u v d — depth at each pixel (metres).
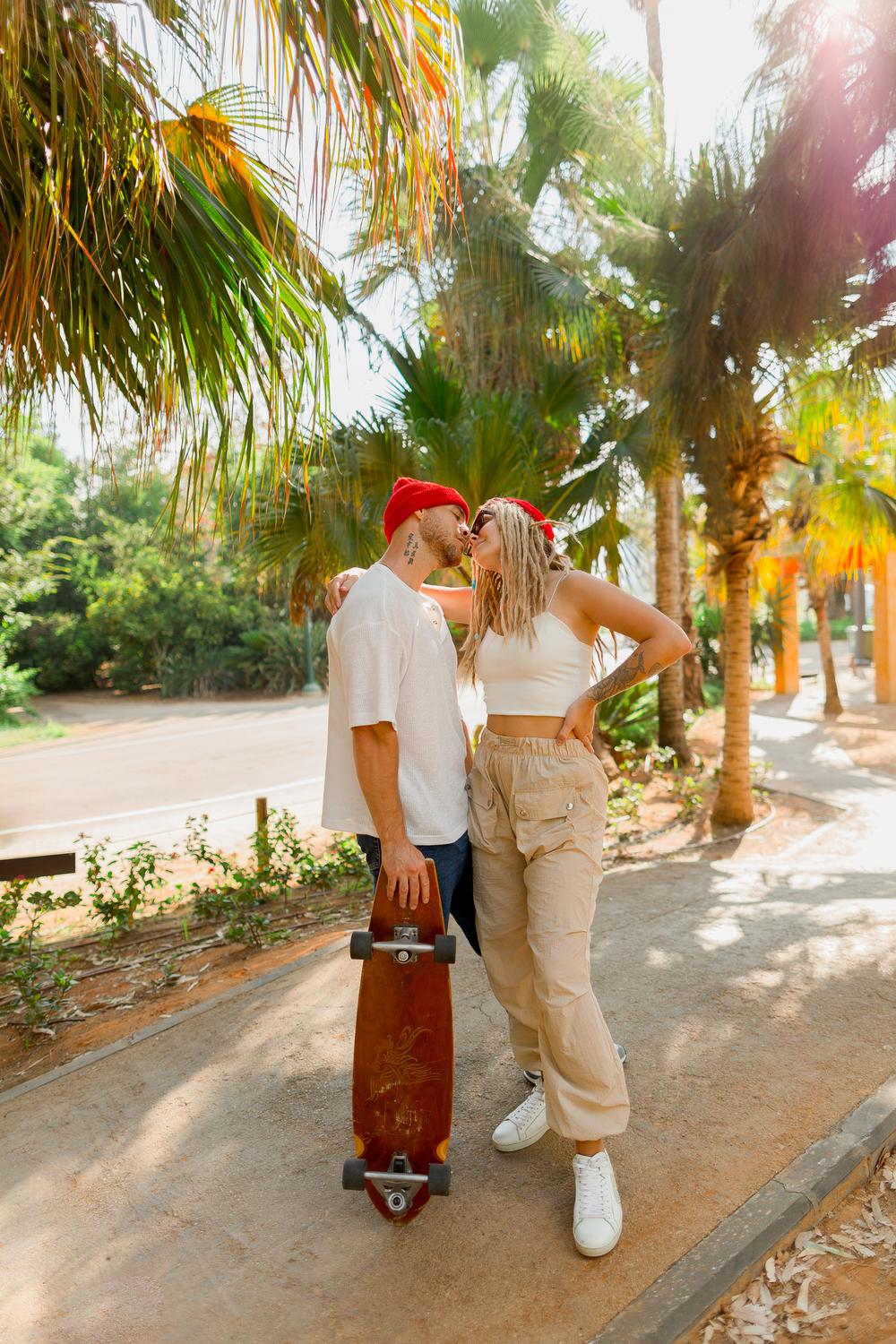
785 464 12.98
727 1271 1.95
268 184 3.29
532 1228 2.14
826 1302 1.92
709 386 7.00
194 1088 2.88
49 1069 3.36
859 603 23.17
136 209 2.86
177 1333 1.92
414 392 7.35
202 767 12.88
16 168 2.74
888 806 9.23
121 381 3.18
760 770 10.59
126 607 24.69
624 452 7.87
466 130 8.08
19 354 2.93
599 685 2.15
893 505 10.09
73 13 2.41
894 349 6.61
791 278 5.95
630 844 8.16
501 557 2.21
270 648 23.62
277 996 3.48
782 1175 2.23
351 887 5.86
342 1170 2.29
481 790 2.29
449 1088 2.09
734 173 6.75
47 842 8.60
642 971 3.47
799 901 4.29
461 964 3.62
